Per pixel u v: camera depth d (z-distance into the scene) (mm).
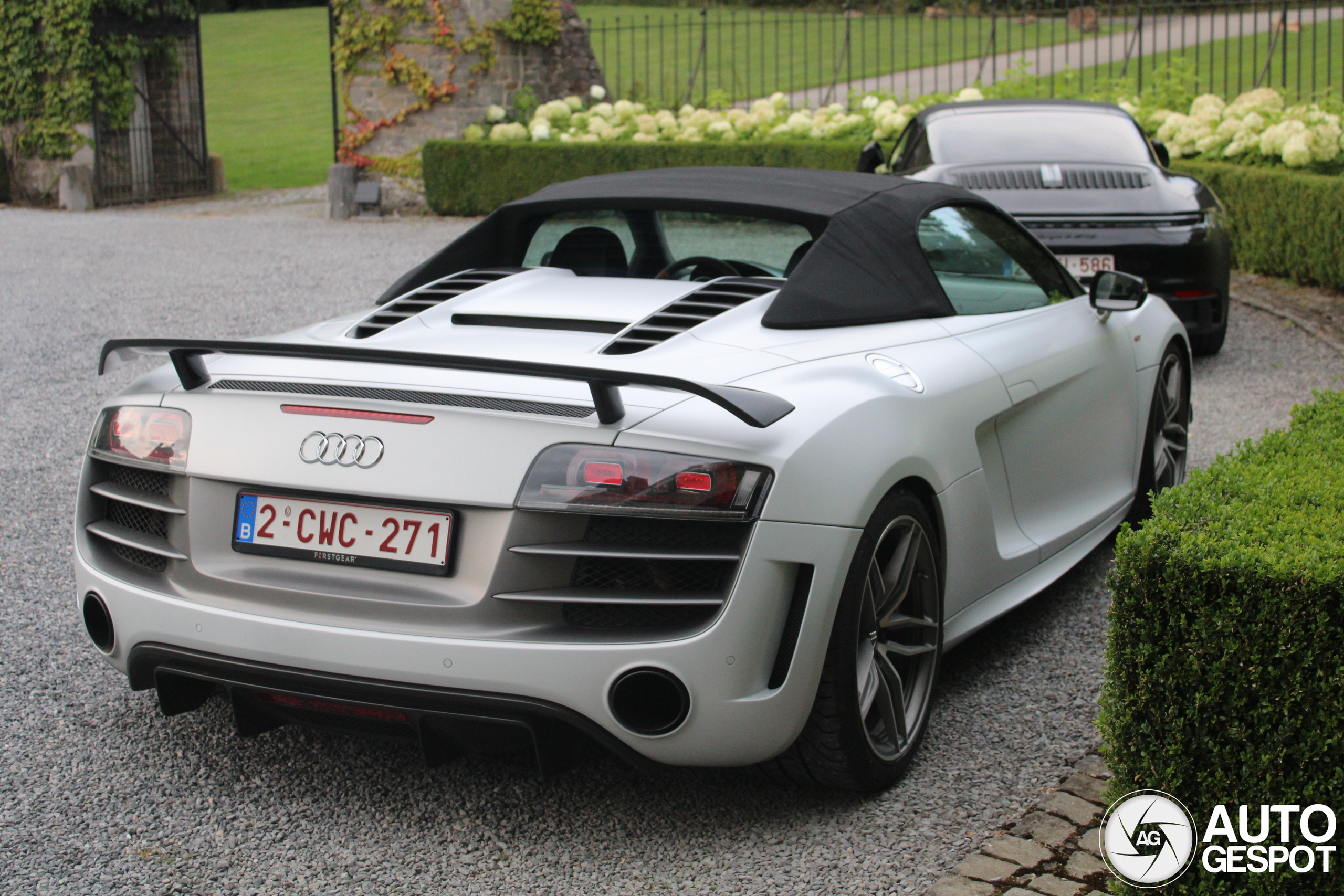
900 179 3576
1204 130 10633
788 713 2373
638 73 30766
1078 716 3064
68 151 17000
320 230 14078
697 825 2557
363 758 2846
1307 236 8977
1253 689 1993
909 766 2781
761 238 3188
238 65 37875
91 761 2814
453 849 2465
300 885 2332
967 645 3572
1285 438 2762
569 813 2607
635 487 2238
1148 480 4332
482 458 2305
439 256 3506
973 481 2947
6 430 5785
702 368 2535
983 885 2297
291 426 2441
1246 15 36375
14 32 17016
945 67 29016
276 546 2465
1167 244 6539
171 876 2357
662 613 2311
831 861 2416
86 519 2742
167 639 2527
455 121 15883
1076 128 7562
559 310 2914
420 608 2330
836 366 2688
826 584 2371
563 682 2266
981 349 3195
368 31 15688
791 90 26922
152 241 12828
